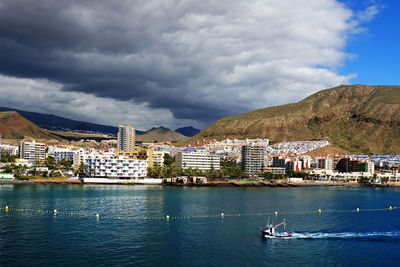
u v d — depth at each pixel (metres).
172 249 103.06
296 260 96.12
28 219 140.00
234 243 110.88
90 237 114.12
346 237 120.06
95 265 88.62
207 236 118.88
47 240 109.44
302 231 127.94
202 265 90.69
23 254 95.44
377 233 126.06
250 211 171.75
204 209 174.50
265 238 117.31
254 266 90.94
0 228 123.81
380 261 96.31
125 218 146.50
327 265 92.81
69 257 93.88
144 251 100.56
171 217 151.00
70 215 150.12
